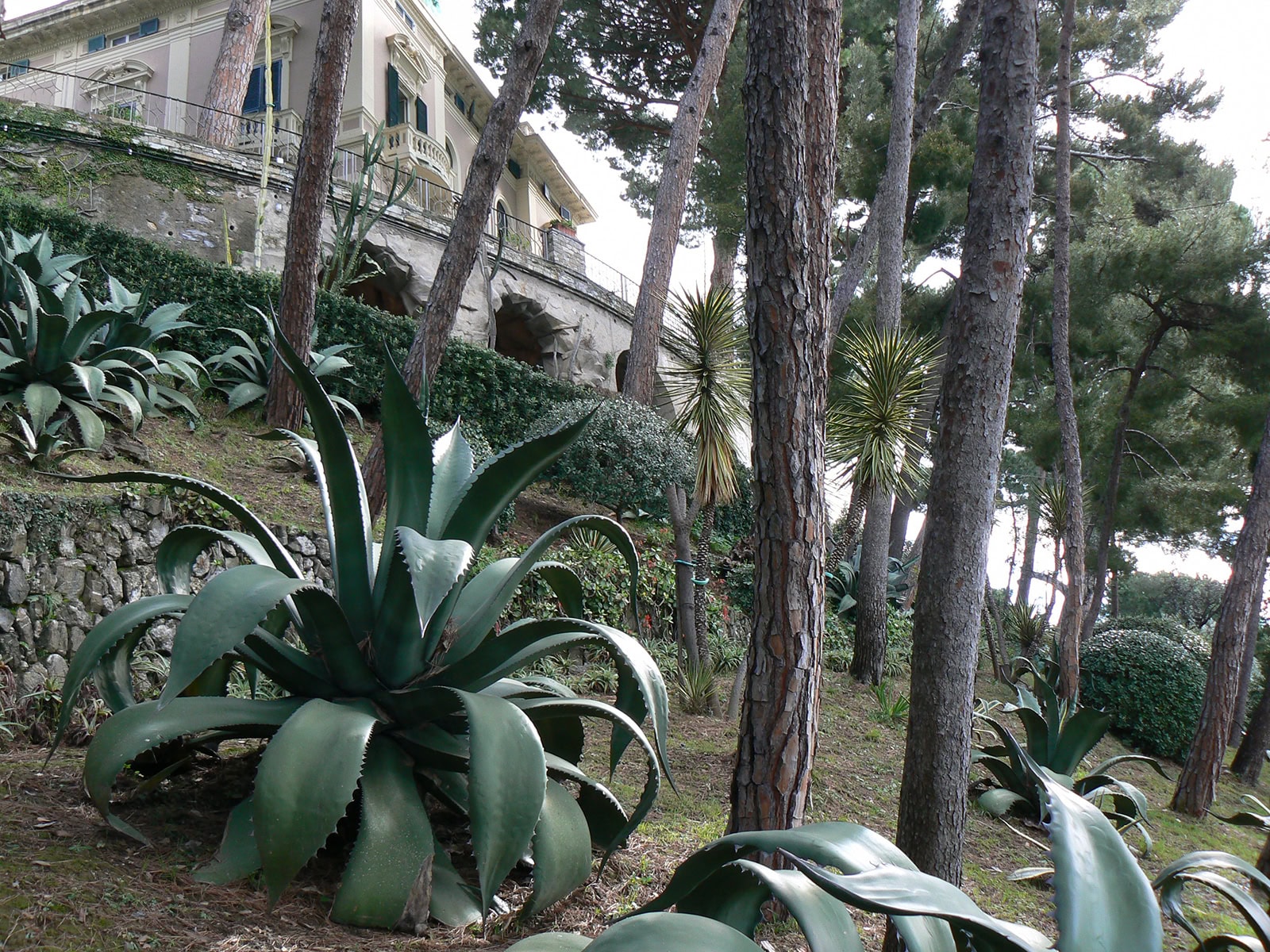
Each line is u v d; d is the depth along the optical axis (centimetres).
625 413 1126
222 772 350
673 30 1908
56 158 1098
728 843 150
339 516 310
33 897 231
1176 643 1259
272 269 1213
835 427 884
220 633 244
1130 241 1428
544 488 1198
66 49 2369
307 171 924
